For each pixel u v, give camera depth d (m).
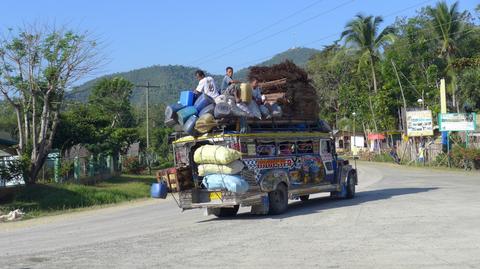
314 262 8.70
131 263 9.35
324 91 79.56
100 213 22.33
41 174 32.97
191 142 15.48
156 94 163.12
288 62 17.16
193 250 10.36
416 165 49.16
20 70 29.86
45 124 30.59
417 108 61.69
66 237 13.98
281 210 15.80
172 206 22.91
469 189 21.42
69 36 30.52
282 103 16.42
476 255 8.77
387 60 62.50
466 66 51.84
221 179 14.59
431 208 14.98
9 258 10.62
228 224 14.12
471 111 53.94
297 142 16.89
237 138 14.77
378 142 65.31
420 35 60.47
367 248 9.67
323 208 16.48
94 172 38.50
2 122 47.72
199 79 15.84
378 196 19.45
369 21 62.75
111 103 58.16
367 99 68.81
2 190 26.56
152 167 55.81
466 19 57.62
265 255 9.48
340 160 18.88
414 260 8.55
